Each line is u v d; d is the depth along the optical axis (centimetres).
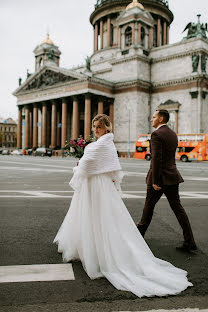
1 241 687
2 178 2109
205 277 511
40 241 690
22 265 545
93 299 425
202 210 1072
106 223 512
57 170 2794
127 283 464
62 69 7444
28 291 447
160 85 7000
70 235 564
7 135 18025
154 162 633
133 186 1730
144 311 394
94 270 504
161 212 1039
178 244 691
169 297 436
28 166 3359
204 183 1931
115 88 7319
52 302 415
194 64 6375
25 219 900
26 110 8850
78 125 7262
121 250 509
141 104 6994
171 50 6925
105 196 525
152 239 729
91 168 528
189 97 6512
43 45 10094
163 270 503
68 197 1302
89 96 6900
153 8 8531
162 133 640
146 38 7369
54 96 7731
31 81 8575
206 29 6900
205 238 743
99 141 541
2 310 392
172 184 639
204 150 5172
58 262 563
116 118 7275
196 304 415
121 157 7044
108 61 7894
